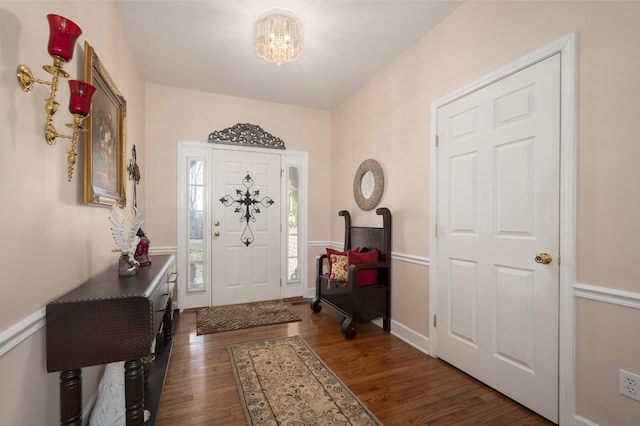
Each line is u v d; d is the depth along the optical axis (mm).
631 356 1294
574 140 1487
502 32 1856
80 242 1389
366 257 2922
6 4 866
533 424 1583
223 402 1755
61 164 1208
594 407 1418
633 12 1294
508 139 1822
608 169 1373
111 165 1833
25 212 959
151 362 1959
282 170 4082
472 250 2064
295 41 2262
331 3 2121
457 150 2189
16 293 908
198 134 3643
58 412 1172
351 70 3135
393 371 2133
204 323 3092
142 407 1209
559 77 1558
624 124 1320
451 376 2072
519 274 1762
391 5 2150
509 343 1812
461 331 2145
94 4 1633
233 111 3811
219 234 3748
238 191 3850
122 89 2287
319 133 4289
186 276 3584
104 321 1110
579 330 1479
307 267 4191
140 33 2463
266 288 4000
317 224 4277
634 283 1288
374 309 2834
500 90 1873
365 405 1732
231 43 2631
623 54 1324
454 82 2215
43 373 1064
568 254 1512
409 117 2695
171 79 3336
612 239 1359
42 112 1069
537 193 1664
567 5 1524
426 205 2482
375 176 3176
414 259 2590
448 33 2271
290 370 2125
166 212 3496
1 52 846
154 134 3449
